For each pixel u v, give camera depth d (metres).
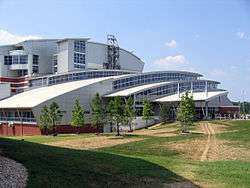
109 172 22.28
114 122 75.81
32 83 124.25
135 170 23.62
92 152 29.00
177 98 100.44
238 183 22.16
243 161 32.97
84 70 120.94
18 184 17.34
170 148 45.53
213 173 24.56
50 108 82.25
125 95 95.62
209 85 122.06
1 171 19.00
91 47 137.25
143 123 92.12
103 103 94.62
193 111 71.12
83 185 18.92
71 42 131.50
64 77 117.50
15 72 137.12
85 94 93.62
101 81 97.69
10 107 93.38
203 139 53.84
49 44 139.25
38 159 23.02
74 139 61.53
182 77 126.69
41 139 64.19
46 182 18.34
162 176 22.73
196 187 20.86
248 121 84.81
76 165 22.84
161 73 117.25
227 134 60.22
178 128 79.06
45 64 138.38
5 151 24.41
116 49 143.75
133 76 107.69
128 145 49.03
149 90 103.38
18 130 93.50
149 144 49.50
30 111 89.56
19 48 139.00
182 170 24.95
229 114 111.06
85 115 92.38
